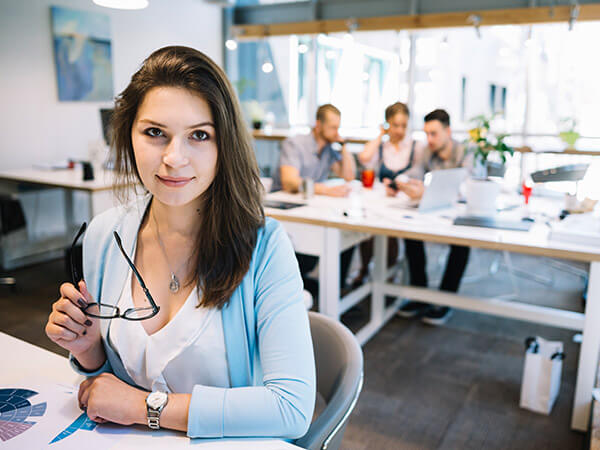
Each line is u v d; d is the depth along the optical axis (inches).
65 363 43.9
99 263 40.7
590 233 85.7
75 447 32.0
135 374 38.4
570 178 98.9
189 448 32.0
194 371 37.8
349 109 278.8
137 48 230.5
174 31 251.4
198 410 32.7
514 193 140.7
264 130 264.8
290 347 36.0
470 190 105.0
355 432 85.7
